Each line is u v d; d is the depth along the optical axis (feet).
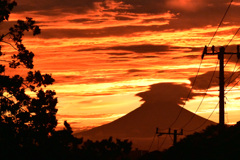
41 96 140.87
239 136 162.50
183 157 204.33
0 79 137.80
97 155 114.73
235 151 148.05
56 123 138.82
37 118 136.87
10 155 124.57
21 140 128.67
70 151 122.42
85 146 115.44
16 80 139.95
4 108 135.23
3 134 129.18
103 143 114.62
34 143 129.59
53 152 123.34
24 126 134.72
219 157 154.30
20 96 139.74
